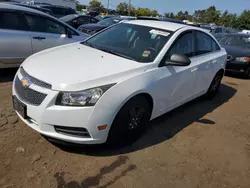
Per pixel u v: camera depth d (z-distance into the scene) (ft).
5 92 13.94
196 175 9.21
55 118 8.21
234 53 25.14
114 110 8.67
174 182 8.66
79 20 41.37
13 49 15.90
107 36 13.01
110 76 8.80
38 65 9.52
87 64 9.52
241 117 15.33
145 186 8.25
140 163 9.31
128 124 9.62
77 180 8.06
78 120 8.23
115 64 9.72
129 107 9.25
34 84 8.65
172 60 10.57
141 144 10.52
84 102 8.17
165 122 12.94
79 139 8.56
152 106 10.60
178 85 11.81
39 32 17.17
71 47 12.10
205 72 14.30
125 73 9.23
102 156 9.36
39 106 8.30
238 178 9.45
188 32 12.80
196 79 13.46
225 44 27.99
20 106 8.98
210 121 13.99
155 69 10.32
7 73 17.22
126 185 8.15
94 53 10.94
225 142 11.94
